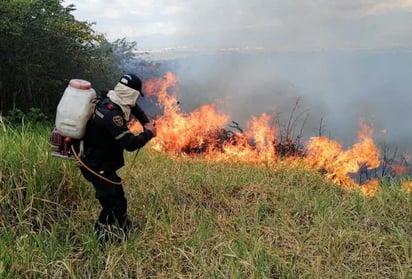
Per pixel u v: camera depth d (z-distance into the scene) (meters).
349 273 3.33
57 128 3.37
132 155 6.19
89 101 3.36
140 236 3.74
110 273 3.19
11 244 3.32
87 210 4.10
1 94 12.94
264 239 3.91
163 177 5.25
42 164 4.19
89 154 3.52
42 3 12.50
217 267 3.30
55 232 3.62
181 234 3.89
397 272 3.38
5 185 3.90
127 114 3.48
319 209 4.54
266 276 3.24
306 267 3.39
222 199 4.79
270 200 4.89
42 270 3.16
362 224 4.28
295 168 6.19
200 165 6.19
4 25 11.31
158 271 3.34
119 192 3.69
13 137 4.66
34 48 12.68
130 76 3.47
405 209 4.66
